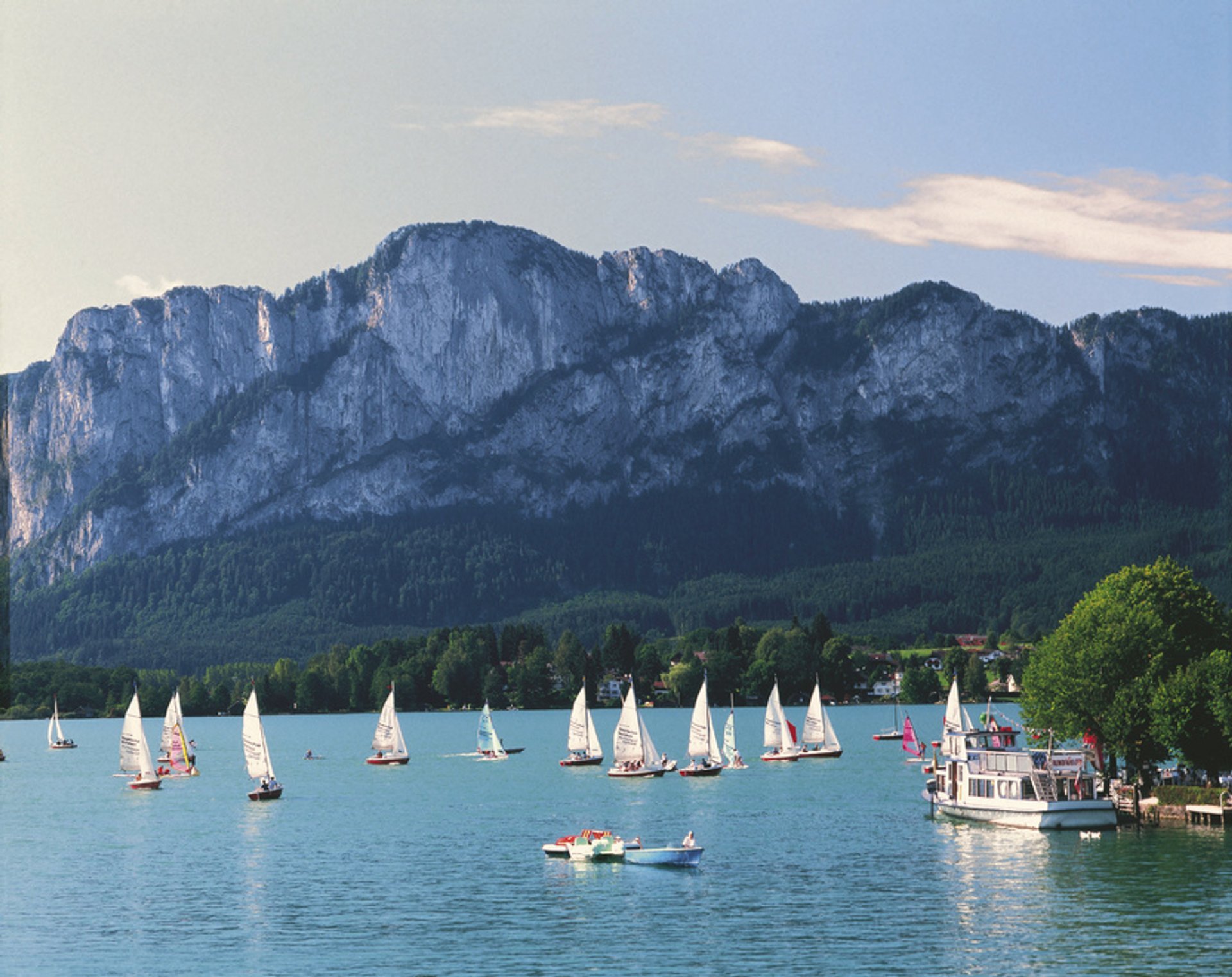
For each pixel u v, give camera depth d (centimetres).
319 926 10444
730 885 11650
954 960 8944
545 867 13000
